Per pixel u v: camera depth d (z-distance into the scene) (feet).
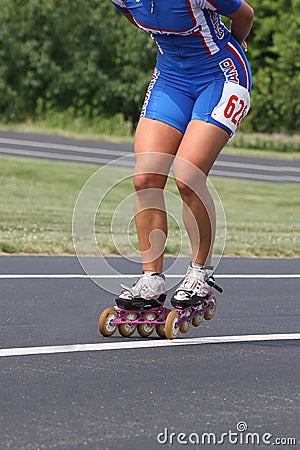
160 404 29.09
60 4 249.14
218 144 38.93
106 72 252.83
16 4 247.70
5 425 26.13
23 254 70.28
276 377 33.50
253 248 81.46
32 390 30.04
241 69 39.68
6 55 246.88
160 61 39.91
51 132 211.41
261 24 270.67
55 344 37.35
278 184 152.46
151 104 39.81
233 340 39.73
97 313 45.11
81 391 30.17
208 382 32.19
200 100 39.11
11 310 44.93
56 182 127.75
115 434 25.90
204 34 38.32
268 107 260.62
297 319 45.73
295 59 261.65
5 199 106.93
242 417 28.27
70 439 25.23
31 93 249.96
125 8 39.81
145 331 39.60
